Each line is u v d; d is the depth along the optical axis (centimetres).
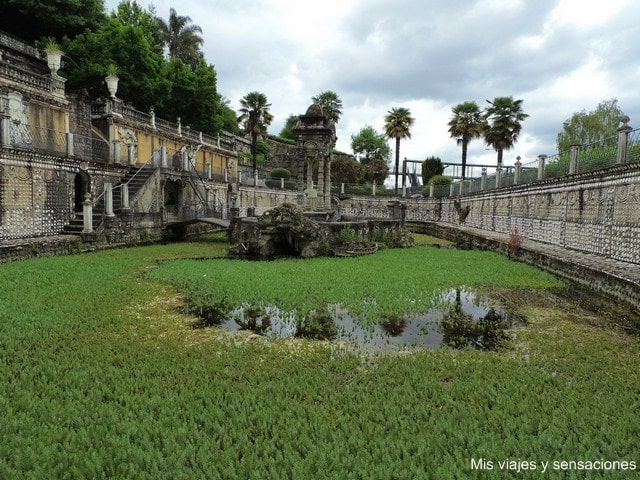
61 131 1962
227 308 874
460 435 384
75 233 1862
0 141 1586
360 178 5506
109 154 2295
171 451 363
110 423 407
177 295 984
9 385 487
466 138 4422
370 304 906
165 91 3081
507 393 482
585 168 1609
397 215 2631
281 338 698
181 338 686
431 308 905
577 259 1358
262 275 1194
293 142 6034
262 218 1678
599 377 535
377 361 591
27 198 1689
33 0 2667
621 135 1341
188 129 3228
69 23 2853
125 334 693
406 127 4775
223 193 3175
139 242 2088
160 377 525
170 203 2708
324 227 1758
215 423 407
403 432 392
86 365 552
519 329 767
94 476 330
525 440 379
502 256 1783
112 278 1145
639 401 462
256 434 399
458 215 3609
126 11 3709
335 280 1131
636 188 1262
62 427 400
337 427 409
